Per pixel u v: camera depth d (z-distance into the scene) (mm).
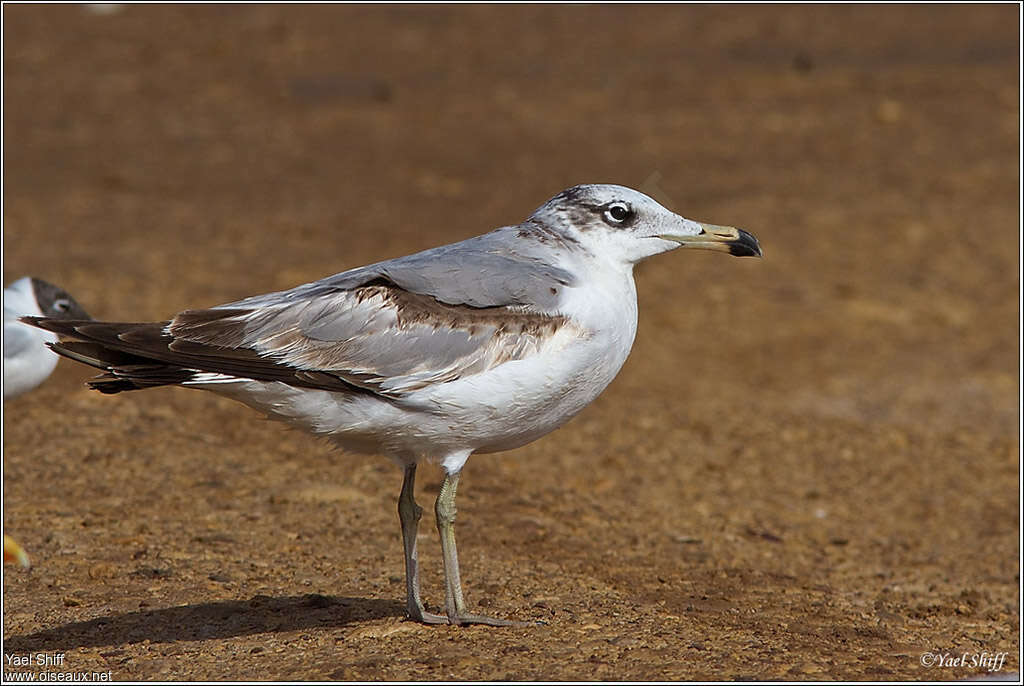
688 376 17406
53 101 28719
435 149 26609
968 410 16844
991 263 21609
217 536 11172
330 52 33000
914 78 30984
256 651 8609
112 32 33750
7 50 31750
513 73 31875
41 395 14383
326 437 8766
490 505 12672
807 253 21719
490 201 23594
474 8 37156
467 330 8438
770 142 27156
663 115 28875
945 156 26359
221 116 28469
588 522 12594
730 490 14156
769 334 18969
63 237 20906
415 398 8391
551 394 8625
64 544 10805
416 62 32625
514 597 10031
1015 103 29203
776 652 8766
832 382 17484
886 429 16172
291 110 28969
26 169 24500
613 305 8812
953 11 36281
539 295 8594
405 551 9148
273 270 19844
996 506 14250
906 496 14414
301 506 12070
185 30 34250
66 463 12656
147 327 8195
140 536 11055
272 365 8258
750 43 34125
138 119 27984
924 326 19375
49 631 9078
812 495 14258
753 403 16656
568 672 8125
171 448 13281
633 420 15766
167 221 22109
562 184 24516
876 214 23406
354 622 9242
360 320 8375
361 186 24375
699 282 20734
